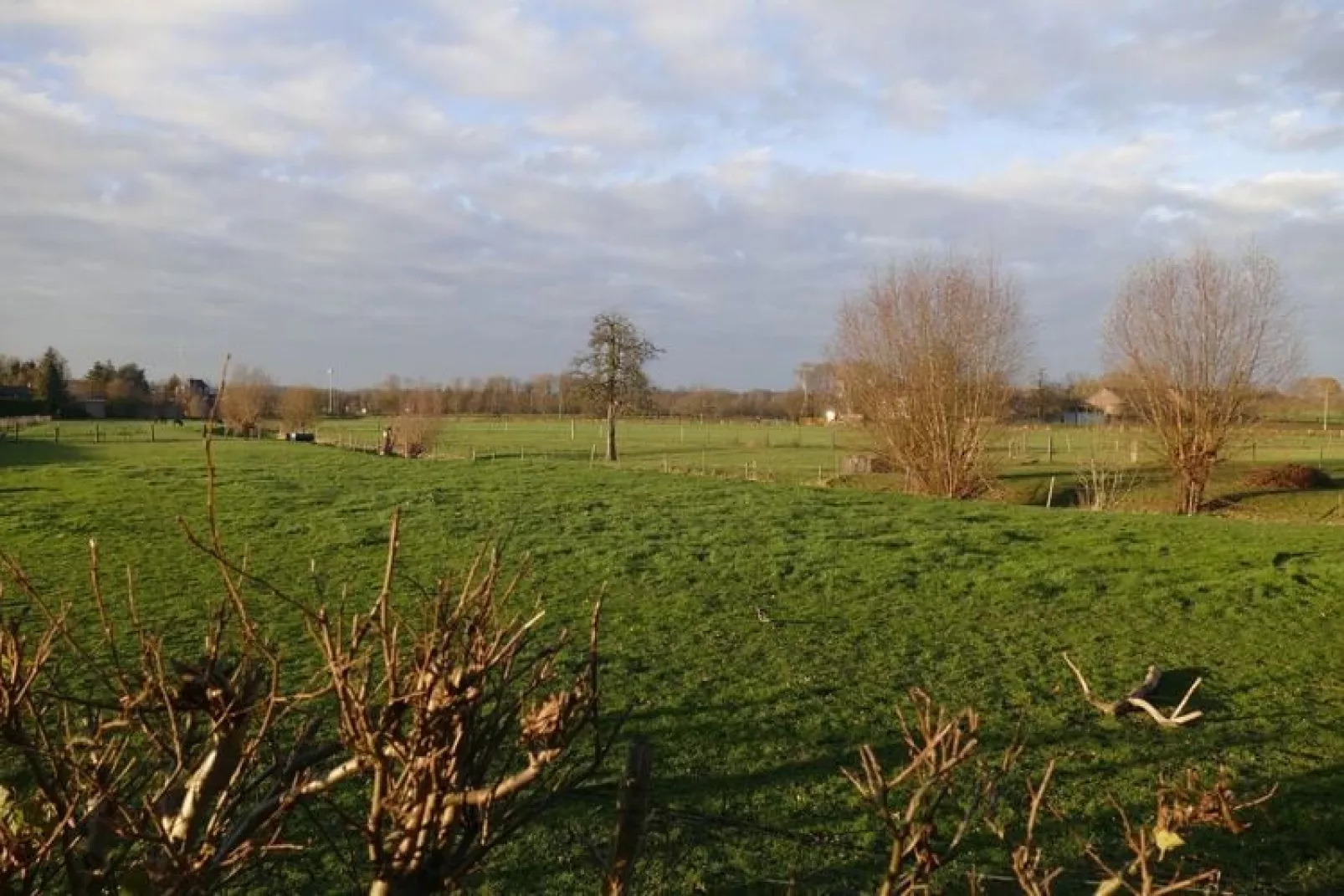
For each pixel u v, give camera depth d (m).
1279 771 8.23
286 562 15.66
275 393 64.75
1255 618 13.32
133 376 103.81
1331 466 44.75
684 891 6.14
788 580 15.02
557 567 15.59
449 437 73.88
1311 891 6.36
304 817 6.68
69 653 9.44
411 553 16.48
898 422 34.59
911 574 15.43
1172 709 9.66
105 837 3.14
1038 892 3.69
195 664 3.11
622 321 54.50
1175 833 3.55
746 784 7.72
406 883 2.87
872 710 9.45
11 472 28.88
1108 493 36.38
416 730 2.76
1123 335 35.47
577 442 69.75
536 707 3.31
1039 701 9.90
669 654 11.16
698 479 28.31
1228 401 33.56
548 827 6.79
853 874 6.39
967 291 33.84
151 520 19.44
